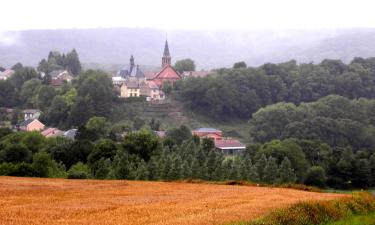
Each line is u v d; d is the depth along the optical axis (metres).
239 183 77.31
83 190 61.31
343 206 49.31
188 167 112.31
